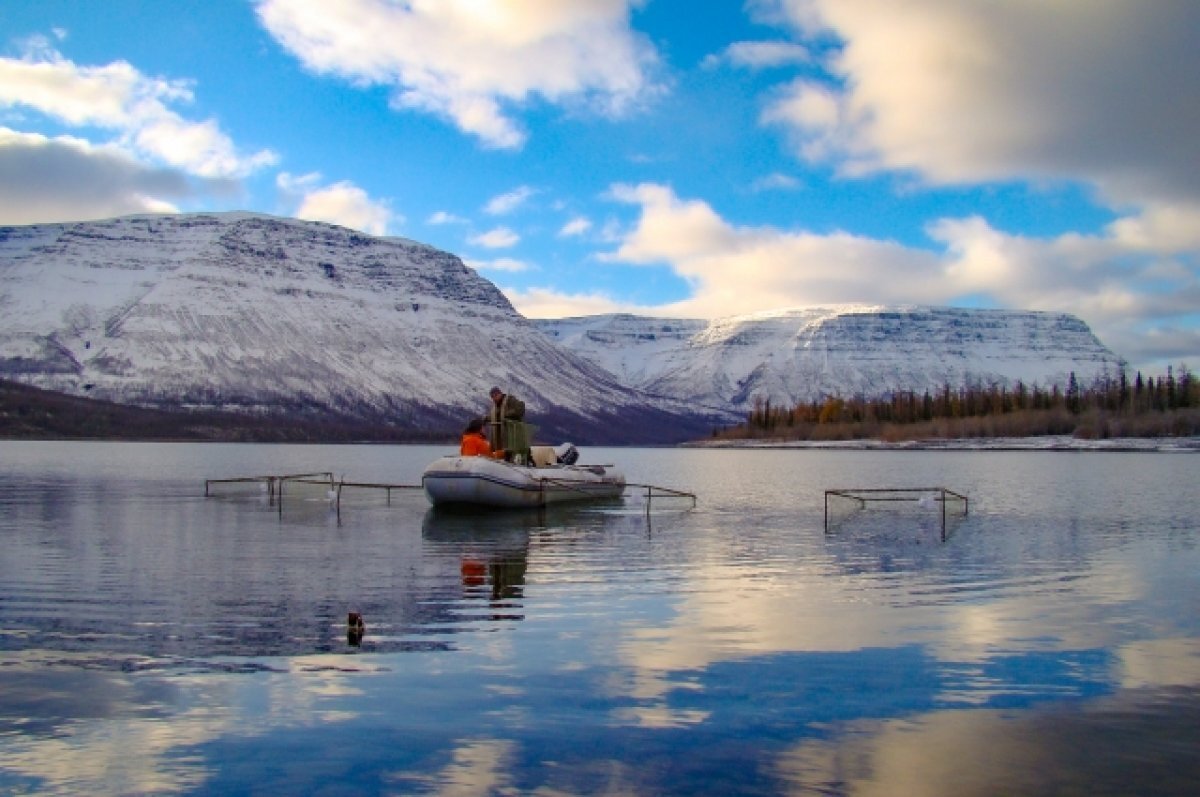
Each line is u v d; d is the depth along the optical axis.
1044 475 91.56
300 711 13.42
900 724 13.17
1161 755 12.09
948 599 22.34
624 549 31.73
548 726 12.95
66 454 146.75
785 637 18.12
